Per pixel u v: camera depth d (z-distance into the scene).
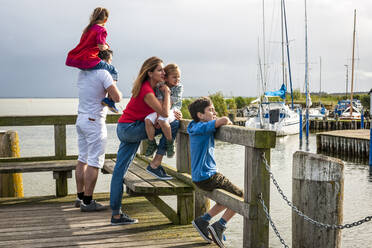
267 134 2.95
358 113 41.88
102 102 4.26
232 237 6.50
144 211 4.80
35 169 5.26
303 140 27.42
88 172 4.46
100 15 4.20
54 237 3.74
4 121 5.59
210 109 3.56
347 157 19.77
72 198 5.41
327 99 61.97
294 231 3.00
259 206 3.07
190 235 3.85
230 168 14.35
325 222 2.84
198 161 3.51
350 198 10.14
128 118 3.95
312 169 2.86
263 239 3.10
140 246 3.51
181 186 3.85
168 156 4.19
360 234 7.09
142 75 3.80
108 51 4.39
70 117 5.96
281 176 12.91
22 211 4.72
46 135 27.56
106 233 3.88
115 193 4.08
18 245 3.51
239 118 41.66
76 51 4.15
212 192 3.61
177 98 4.04
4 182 6.74
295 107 42.06
